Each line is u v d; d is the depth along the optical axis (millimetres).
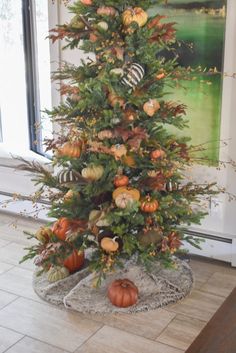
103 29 2254
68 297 2453
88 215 2477
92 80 2248
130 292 2404
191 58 2764
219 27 2648
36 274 2719
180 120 2461
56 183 2543
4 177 3744
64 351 2094
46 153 3623
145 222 2393
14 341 2162
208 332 1484
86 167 2414
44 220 3600
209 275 2797
